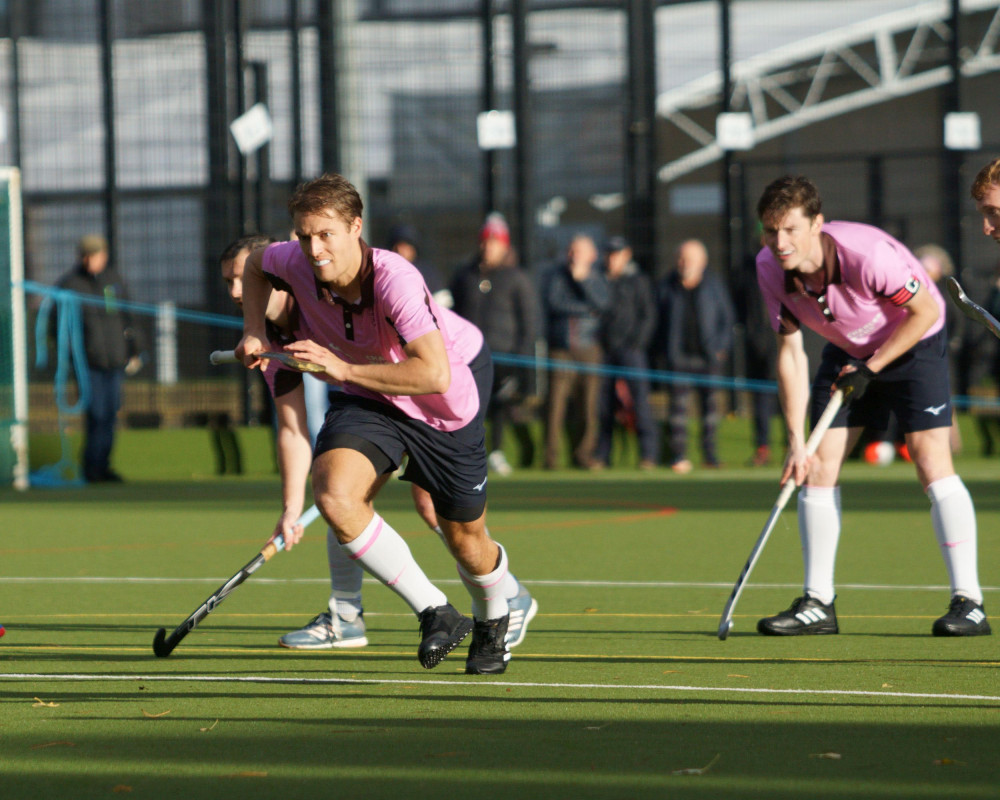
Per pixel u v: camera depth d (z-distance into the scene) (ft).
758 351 160.35
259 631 62.28
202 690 48.11
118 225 171.94
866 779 35.32
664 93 188.75
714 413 157.79
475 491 50.21
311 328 50.72
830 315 58.95
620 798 33.78
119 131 172.04
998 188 52.39
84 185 173.27
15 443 150.82
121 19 172.35
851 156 179.32
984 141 209.97
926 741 39.47
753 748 38.70
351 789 34.76
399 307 47.24
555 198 173.68
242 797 34.14
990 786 34.58
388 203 173.78
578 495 132.67
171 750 39.04
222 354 53.62
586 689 47.70
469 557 50.75
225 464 167.12
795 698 45.78
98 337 151.02
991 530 99.66
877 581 77.30
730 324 155.63
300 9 168.35
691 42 185.98
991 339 175.42
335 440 49.47
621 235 175.42
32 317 168.45
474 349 52.70
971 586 60.29
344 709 44.62
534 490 137.80
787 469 57.98
